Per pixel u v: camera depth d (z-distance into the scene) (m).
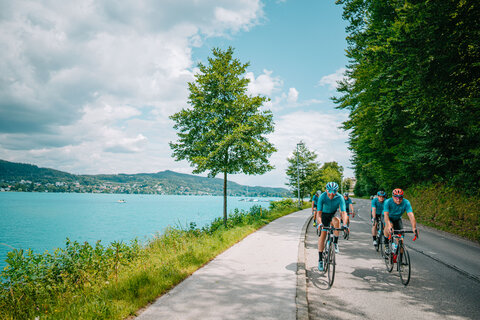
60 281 4.98
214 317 3.46
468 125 9.91
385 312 3.94
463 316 3.84
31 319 3.61
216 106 12.41
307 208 34.91
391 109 12.88
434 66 8.91
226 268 5.73
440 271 6.11
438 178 17.09
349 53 20.22
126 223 45.81
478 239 10.47
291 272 5.46
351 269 6.23
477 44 8.46
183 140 13.00
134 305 3.72
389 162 23.56
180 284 4.71
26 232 36.44
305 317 3.50
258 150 12.59
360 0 17.08
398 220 6.19
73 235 32.38
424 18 8.72
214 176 13.26
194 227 12.59
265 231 11.48
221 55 13.03
